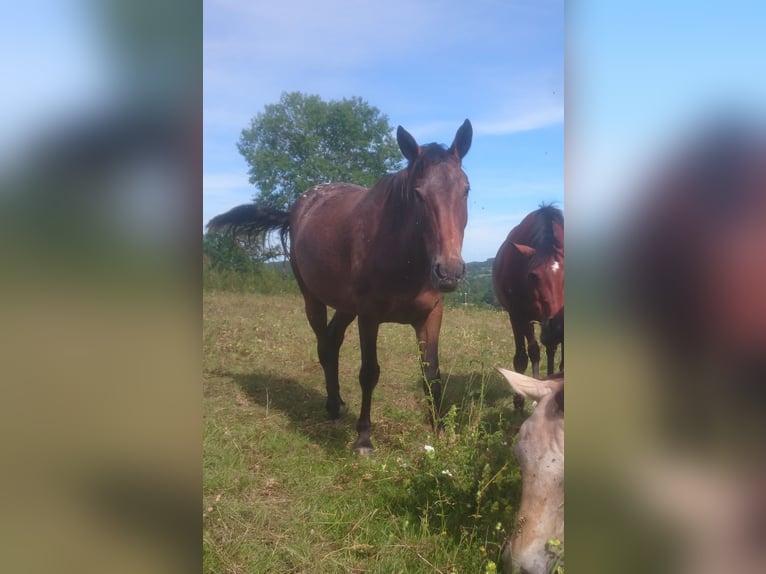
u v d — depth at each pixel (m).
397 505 2.92
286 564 2.48
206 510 2.75
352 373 5.76
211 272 11.53
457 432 3.74
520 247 4.48
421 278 3.74
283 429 4.11
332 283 4.36
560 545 1.84
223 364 5.86
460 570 2.39
